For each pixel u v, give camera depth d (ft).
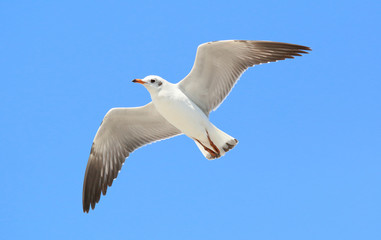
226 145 43.60
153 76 42.80
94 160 48.60
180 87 43.88
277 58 43.98
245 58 43.57
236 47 42.27
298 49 44.09
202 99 44.55
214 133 42.91
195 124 42.42
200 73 43.21
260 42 42.34
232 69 43.75
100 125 47.03
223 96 44.32
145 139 48.98
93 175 48.73
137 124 47.80
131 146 49.06
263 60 43.91
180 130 44.14
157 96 42.22
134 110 46.24
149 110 46.24
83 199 48.73
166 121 47.39
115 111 46.34
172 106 42.11
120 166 48.75
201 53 41.91
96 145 48.29
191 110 42.22
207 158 44.70
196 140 44.47
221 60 42.91
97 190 48.67
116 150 48.98
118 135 48.44
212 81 43.91
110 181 48.52
